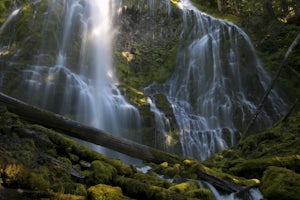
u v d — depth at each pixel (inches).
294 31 560.1
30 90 396.8
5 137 188.2
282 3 603.8
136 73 522.0
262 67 531.2
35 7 480.1
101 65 498.0
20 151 168.6
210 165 296.2
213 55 541.6
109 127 433.1
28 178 133.0
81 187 153.4
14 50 434.3
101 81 479.2
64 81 419.5
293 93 500.7
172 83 525.3
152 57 547.5
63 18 489.4
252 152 305.1
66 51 466.6
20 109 228.2
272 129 336.2
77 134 240.4
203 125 480.4
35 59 425.4
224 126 477.7
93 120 426.6
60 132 241.3
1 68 409.7
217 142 454.9
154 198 165.6
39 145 203.9
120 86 468.8
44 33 452.8
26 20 456.8
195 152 443.2
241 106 482.3
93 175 174.6
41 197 125.2
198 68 538.9
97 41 512.4
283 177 210.4
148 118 442.6
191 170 227.3
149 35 573.0
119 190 143.3
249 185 216.8
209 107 500.4
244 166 252.1
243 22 603.8
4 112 217.5
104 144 245.8
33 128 220.5
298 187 202.2
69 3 512.4
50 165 172.1
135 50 542.3
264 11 603.2
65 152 218.7
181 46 564.4
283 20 618.8
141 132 433.7
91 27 518.3
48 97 402.0
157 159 257.6
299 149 272.7
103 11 544.7
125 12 569.3
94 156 217.2
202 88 521.0
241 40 546.6
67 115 410.0
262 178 225.0
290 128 323.9
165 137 438.3
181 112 479.2
